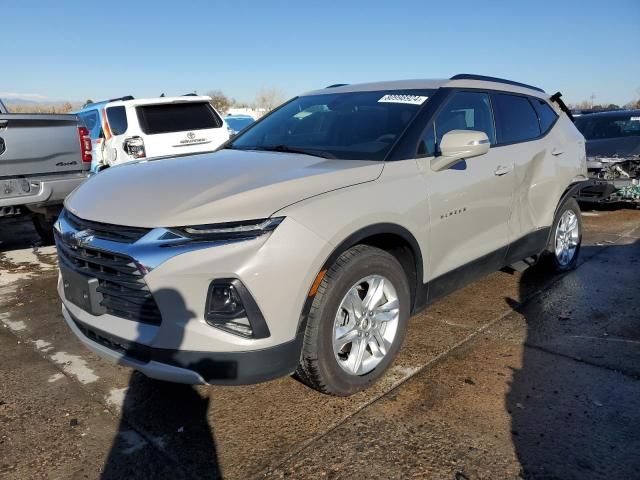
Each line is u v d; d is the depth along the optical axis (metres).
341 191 2.75
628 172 8.21
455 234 3.48
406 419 2.78
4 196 5.14
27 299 4.70
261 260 2.38
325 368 2.74
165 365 2.47
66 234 2.84
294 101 4.42
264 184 2.64
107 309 2.68
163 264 2.36
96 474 2.40
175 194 2.64
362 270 2.79
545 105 4.86
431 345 3.63
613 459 2.46
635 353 3.51
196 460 2.49
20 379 3.25
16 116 5.13
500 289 4.77
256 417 2.82
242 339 2.42
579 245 5.37
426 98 3.60
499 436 2.63
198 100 8.66
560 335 3.80
